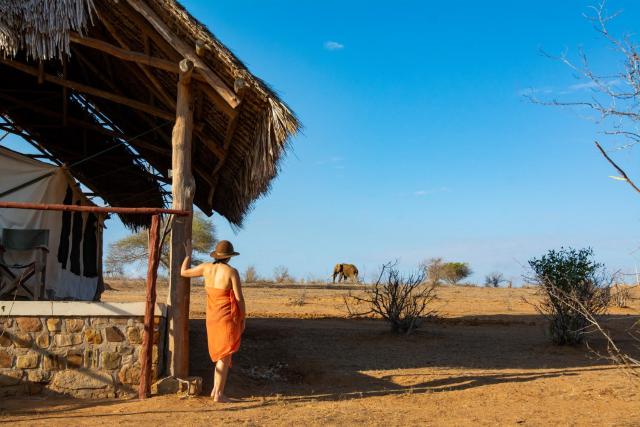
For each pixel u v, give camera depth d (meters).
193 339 12.21
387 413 7.05
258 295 27.83
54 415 6.95
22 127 13.59
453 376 9.58
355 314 18.17
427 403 7.75
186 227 8.53
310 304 23.66
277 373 10.26
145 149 13.55
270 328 14.34
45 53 8.48
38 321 8.10
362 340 13.24
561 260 12.97
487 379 9.27
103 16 9.27
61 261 12.24
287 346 12.30
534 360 11.15
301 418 6.70
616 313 18.52
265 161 8.59
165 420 6.64
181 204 8.59
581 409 7.32
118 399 7.93
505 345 12.91
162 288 31.83
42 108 12.62
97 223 15.39
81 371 8.08
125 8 8.73
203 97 9.32
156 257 8.15
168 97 10.11
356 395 8.33
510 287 40.16
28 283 10.11
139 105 10.30
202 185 13.20
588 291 12.67
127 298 23.09
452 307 23.27
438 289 34.66
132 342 8.23
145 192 15.69
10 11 8.30
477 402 7.77
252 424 6.41
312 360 10.93
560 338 12.55
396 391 8.57
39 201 11.12
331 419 6.66
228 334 7.75
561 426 6.48
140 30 9.02
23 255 10.20
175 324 8.35
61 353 8.09
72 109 13.26
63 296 12.51
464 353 11.88
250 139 9.45
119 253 43.38
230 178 11.32
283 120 8.31
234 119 8.91
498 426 6.48
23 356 8.01
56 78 10.38
